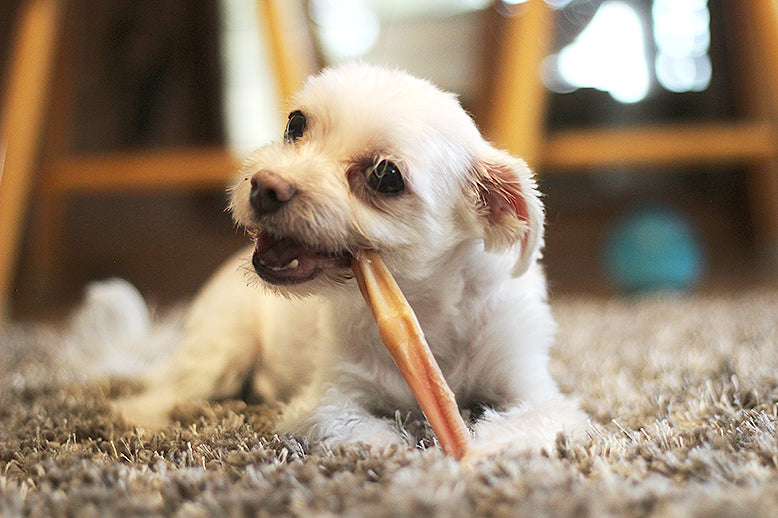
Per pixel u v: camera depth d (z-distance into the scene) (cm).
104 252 154
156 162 107
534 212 45
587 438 40
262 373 56
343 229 41
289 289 43
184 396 55
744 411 43
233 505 31
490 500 31
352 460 37
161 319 92
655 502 30
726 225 161
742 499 30
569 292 115
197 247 164
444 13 145
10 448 42
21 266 122
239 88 166
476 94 103
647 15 170
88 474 35
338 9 152
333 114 44
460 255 46
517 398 46
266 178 41
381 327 40
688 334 70
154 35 151
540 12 85
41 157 114
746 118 126
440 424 39
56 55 110
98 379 61
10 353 72
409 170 42
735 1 105
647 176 186
